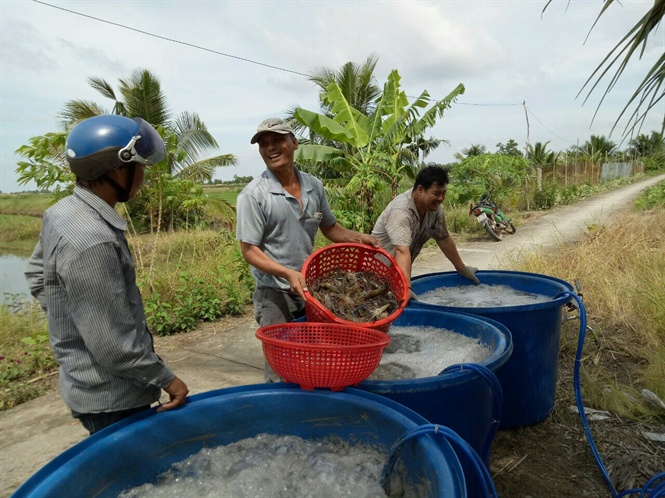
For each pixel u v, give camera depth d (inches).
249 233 98.2
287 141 100.9
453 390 73.2
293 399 68.8
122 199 63.3
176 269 245.3
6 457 112.5
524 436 113.4
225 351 177.5
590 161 1332.4
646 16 85.5
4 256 593.9
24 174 196.4
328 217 116.0
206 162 591.8
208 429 66.7
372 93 594.2
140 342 59.7
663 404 118.6
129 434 59.0
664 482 83.0
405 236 119.9
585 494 93.7
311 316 90.9
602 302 192.5
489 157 511.2
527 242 386.3
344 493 58.2
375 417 63.6
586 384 132.6
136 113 575.2
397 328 116.3
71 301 55.6
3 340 189.8
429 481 50.6
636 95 90.0
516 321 107.0
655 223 357.4
